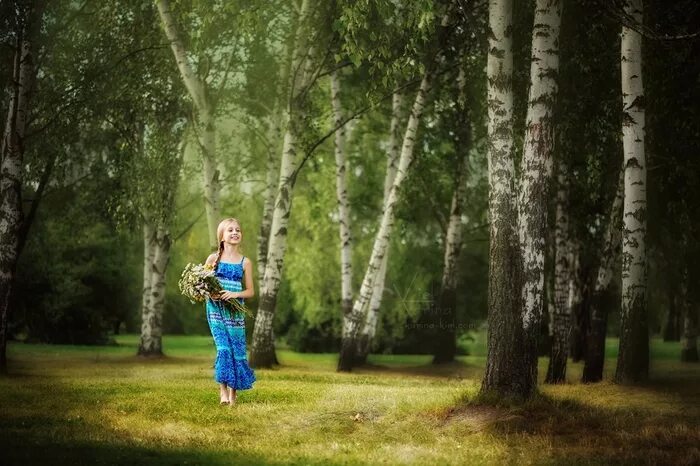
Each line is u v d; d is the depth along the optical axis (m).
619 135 18.88
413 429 9.06
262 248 26.28
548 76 10.73
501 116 10.80
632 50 15.73
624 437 8.39
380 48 13.45
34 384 13.91
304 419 9.55
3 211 18.31
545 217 10.59
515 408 9.60
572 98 19.34
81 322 42.47
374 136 33.88
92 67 21.42
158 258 29.69
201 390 12.43
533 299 10.42
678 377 17.83
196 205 32.75
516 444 8.10
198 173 28.03
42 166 22.12
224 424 9.22
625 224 16.00
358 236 35.94
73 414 9.70
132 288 43.75
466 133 28.44
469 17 12.24
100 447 7.61
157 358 28.34
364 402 10.78
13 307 39.16
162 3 20.80
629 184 15.91
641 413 10.40
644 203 15.88
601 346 18.50
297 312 42.16
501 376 10.29
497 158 10.74
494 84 10.88
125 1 22.70
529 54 18.53
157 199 24.70
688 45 17.73
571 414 9.58
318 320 36.91
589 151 19.84
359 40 14.09
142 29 23.19
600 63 19.19
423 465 7.05
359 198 33.84
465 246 48.09
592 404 11.01
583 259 29.31
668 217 22.45
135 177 24.53
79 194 29.39
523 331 10.34
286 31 24.47
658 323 51.88
